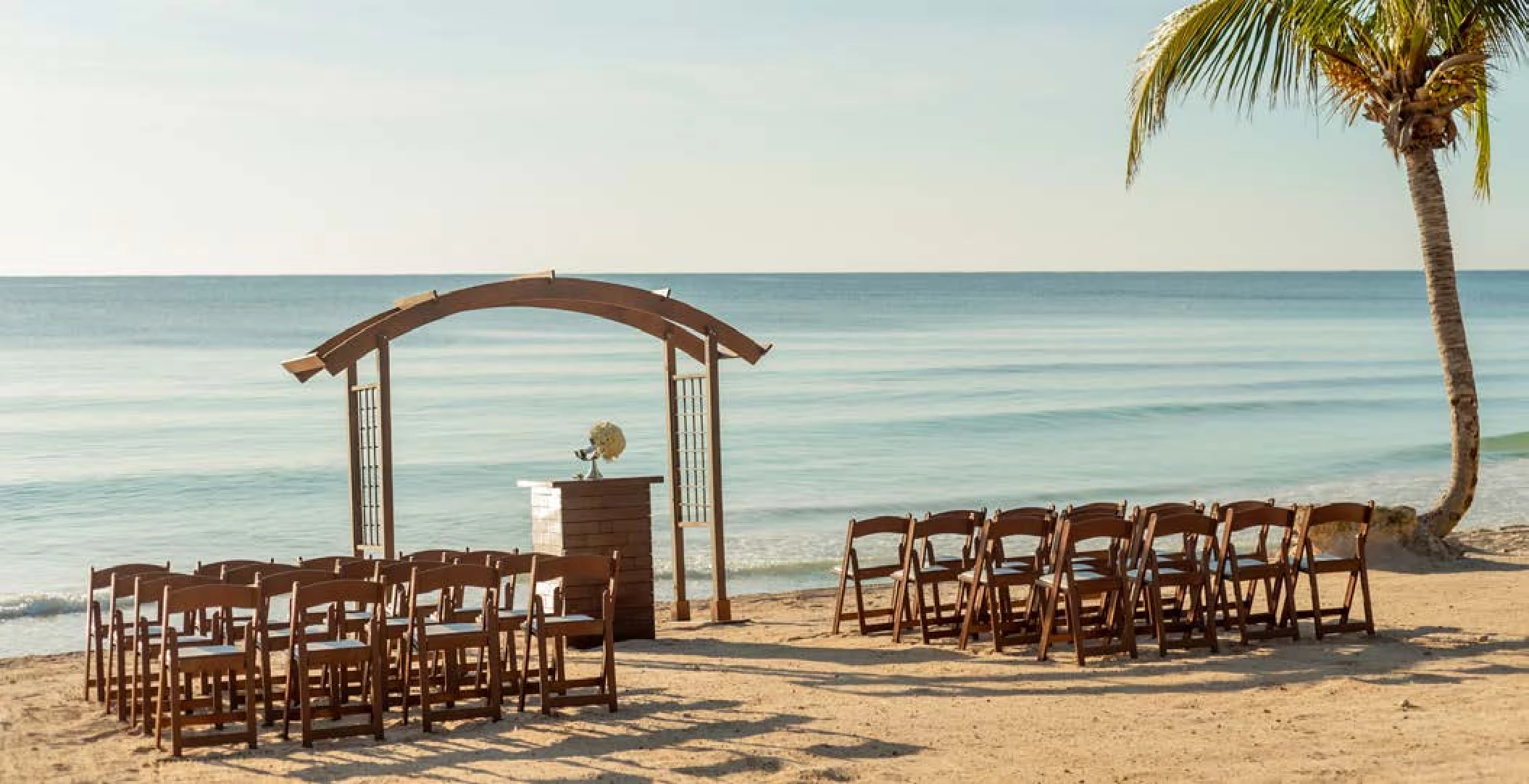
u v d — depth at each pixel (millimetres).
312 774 7160
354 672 9789
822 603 14391
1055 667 9461
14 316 88125
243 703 8977
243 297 120562
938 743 7359
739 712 8406
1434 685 8273
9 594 17250
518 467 29938
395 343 65500
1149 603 10500
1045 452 32375
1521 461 30047
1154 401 42812
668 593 16766
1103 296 140125
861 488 27016
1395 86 14930
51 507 25375
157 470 29312
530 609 8523
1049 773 6648
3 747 8047
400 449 32438
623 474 28703
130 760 7625
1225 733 7320
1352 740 6996
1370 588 12953
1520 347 70562
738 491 26688
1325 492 25859
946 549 20016
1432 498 24625
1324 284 180125
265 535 23000
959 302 122000
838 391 45656
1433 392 46625
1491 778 6141
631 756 7305
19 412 39438
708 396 12992
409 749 7676
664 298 12898
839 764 6984
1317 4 13773
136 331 74750
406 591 9938
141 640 8305
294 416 38906
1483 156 16469
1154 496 26031
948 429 36375
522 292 12375
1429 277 15234
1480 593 12219
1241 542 18125
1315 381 50469
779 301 122938
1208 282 188375
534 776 6957
